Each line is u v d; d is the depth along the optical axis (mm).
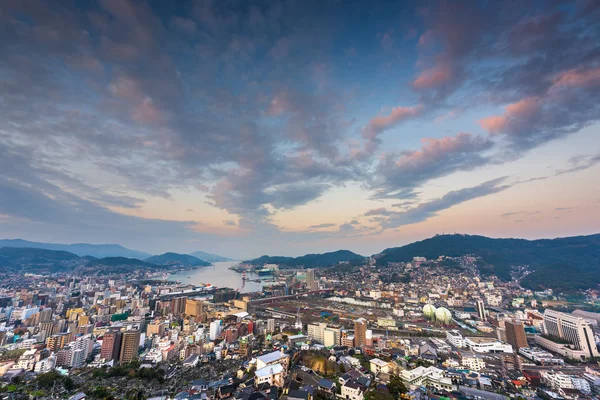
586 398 189125
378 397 163625
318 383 185000
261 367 198125
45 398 178875
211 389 181250
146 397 177250
